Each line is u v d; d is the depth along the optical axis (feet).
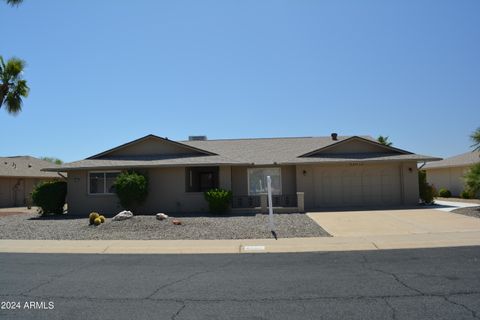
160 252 41.45
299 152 92.58
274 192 87.30
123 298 24.75
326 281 27.84
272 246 43.06
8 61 82.48
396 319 20.22
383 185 84.84
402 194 84.07
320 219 64.03
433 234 48.03
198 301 23.90
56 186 82.99
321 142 101.76
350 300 23.44
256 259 36.55
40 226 62.28
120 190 76.48
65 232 55.36
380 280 27.76
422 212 68.69
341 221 61.16
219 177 82.64
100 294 25.67
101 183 82.17
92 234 53.21
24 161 139.85
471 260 33.65
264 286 26.91
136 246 44.60
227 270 32.07
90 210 81.71
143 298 24.70
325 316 20.86
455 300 22.99
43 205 81.66
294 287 26.48
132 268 33.50
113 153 87.97
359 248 41.37
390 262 33.71
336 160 82.38
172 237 50.11
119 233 53.21
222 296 24.82
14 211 99.30
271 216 53.26
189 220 63.67
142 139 87.56
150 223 58.29
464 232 48.80
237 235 50.26
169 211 80.69
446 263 32.71
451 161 125.59
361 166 85.30
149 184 80.94
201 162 79.51
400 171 84.64
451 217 61.52
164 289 26.66
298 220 63.41
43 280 29.53
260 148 98.48
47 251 42.83
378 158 82.12
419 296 23.89
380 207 80.53
